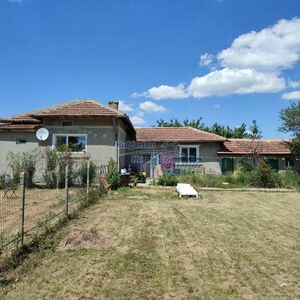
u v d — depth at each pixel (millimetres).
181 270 7023
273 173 24766
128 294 5848
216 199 18297
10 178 21406
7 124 25062
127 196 18391
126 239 9344
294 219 12820
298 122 31344
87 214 12883
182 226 11164
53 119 23688
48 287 6102
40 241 8727
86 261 7465
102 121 23531
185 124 58469
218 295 5844
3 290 5941
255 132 40344
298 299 5770
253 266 7340
